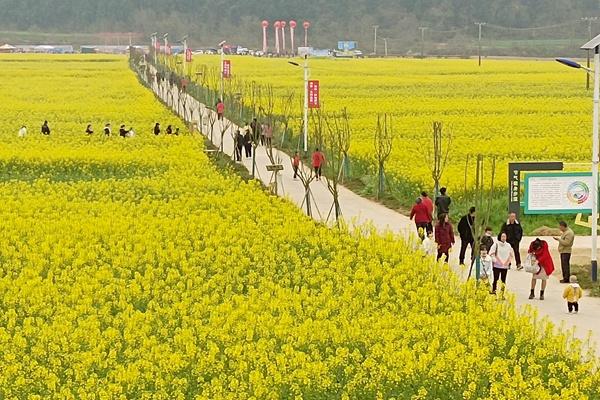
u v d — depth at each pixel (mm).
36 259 73500
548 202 85812
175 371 52531
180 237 81250
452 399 50688
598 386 52031
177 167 120438
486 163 119875
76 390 50656
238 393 49688
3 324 61625
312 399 50031
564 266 75562
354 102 198500
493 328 59438
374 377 51594
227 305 61969
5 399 49438
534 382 50844
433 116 174875
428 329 58469
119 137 145375
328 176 118812
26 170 122500
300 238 82688
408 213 100562
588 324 65688
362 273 70250
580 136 147375
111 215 90875
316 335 57250
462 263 76750
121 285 67812
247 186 105188
